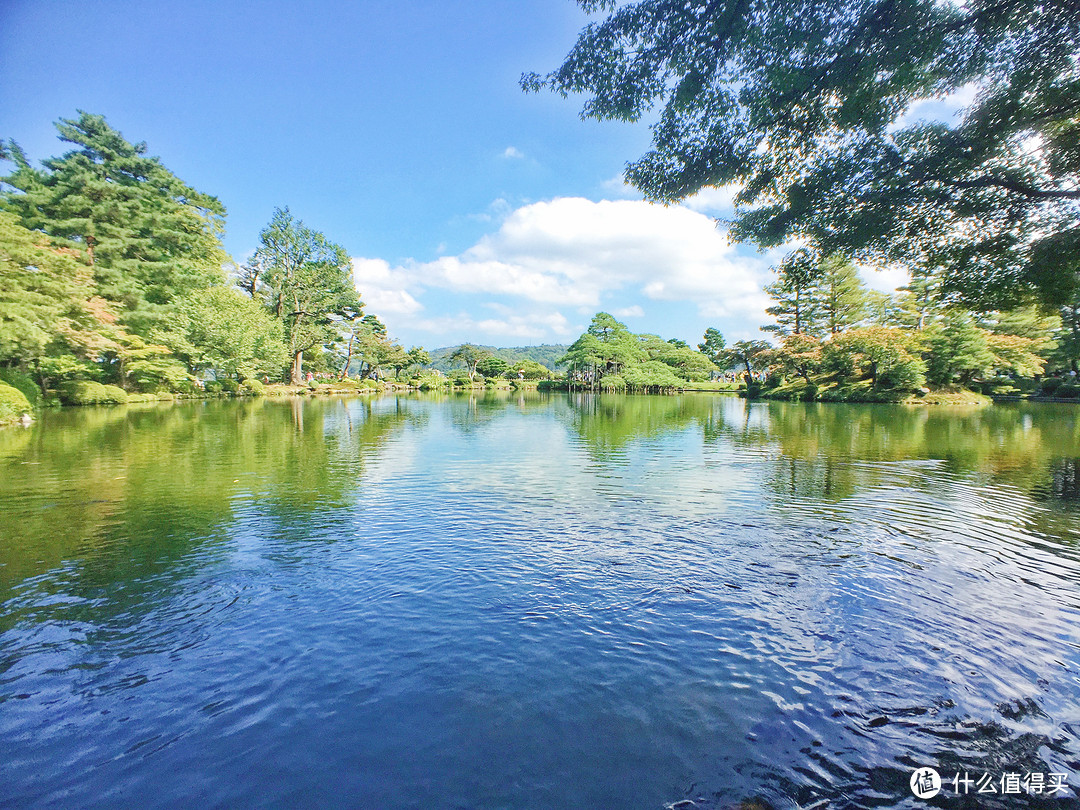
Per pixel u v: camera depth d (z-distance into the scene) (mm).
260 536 6703
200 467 11438
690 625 4371
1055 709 3301
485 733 3049
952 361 37406
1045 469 11398
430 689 3477
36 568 5570
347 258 55156
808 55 6121
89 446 14188
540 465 12117
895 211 6715
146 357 32938
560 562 5820
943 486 9758
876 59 5781
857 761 2852
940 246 7152
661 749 2926
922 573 5516
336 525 7215
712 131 7090
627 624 4383
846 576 5430
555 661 3814
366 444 15672
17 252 19281
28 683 3529
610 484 9977
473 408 35156
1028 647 4039
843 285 47219
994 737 3051
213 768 2791
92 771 2768
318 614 4551
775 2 5688
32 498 8602
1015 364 36562
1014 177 6547
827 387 43875
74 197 27828
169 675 3635
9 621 4398
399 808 2529
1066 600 4871
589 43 6578
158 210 32469
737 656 3893
